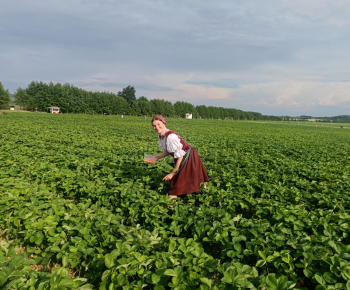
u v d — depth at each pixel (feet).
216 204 17.02
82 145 39.06
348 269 8.93
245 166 28.63
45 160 26.86
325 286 8.61
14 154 28.86
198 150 39.11
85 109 336.90
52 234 11.87
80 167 23.97
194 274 9.01
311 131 155.63
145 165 26.18
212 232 12.14
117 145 41.01
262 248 11.19
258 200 16.28
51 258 11.91
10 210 14.28
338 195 18.16
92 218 13.55
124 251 10.29
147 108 377.09
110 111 349.82
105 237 11.83
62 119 136.98
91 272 10.77
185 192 17.88
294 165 29.35
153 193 17.42
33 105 326.24
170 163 28.17
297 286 9.43
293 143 63.41
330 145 63.05
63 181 19.54
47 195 16.49
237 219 13.15
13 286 8.47
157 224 13.52
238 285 8.51
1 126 67.26
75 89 346.54
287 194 18.53
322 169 28.68
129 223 14.94
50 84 350.64
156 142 49.29
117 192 17.51
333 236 11.86
